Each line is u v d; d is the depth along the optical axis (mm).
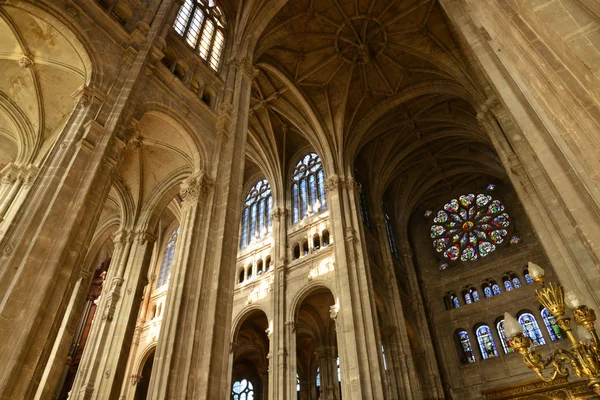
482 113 19578
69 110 15703
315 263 24219
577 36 4898
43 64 14164
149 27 14922
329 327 27875
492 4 6508
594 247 6207
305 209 28125
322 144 28000
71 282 8641
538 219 14531
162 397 9820
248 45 20422
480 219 33219
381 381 18031
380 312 25281
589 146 4746
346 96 27609
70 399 13938
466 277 30906
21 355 7203
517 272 28766
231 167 15250
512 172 16766
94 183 9977
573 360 6332
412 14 24031
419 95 27625
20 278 7918
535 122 8477
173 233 31719
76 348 25141
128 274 16891
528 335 25906
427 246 34750
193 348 10859
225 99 17391
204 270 12445
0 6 12297
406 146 32219
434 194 36531
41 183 9594
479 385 25859
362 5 24016
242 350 30781
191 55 17250
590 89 4711
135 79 12891
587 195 6688
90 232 9500
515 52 6062
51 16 12039
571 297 6383
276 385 20484
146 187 18891
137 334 26312
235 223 14141
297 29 24328
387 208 34719
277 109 28438
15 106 15906
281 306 23328
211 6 20797
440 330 29484
